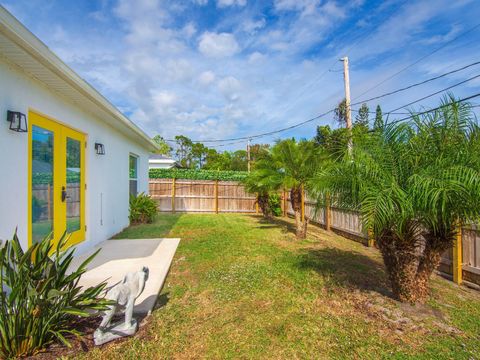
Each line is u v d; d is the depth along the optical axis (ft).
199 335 8.91
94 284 12.01
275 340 8.70
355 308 10.85
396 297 11.52
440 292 12.76
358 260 17.43
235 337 8.84
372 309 10.75
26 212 11.94
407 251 10.89
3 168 10.57
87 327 8.98
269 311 10.56
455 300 11.90
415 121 11.33
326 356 7.98
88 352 7.80
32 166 12.63
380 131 11.75
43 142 13.62
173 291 12.29
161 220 35.17
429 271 11.16
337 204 11.87
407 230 10.67
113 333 8.40
